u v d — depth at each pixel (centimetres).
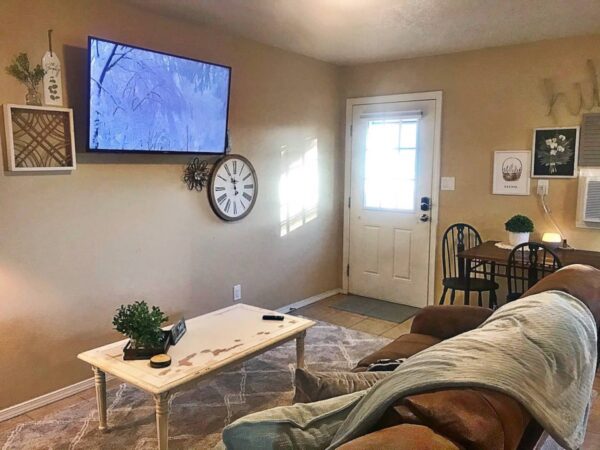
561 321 148
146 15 310
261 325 279
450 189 437
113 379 311
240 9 307
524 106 391
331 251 505
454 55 422
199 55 345
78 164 285
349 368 327
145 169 320
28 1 256
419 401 99
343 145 498
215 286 378
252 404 277
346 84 488
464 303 423
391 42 387
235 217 385
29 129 257
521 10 305
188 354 237
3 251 257
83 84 281
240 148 386
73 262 287
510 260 343
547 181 385
